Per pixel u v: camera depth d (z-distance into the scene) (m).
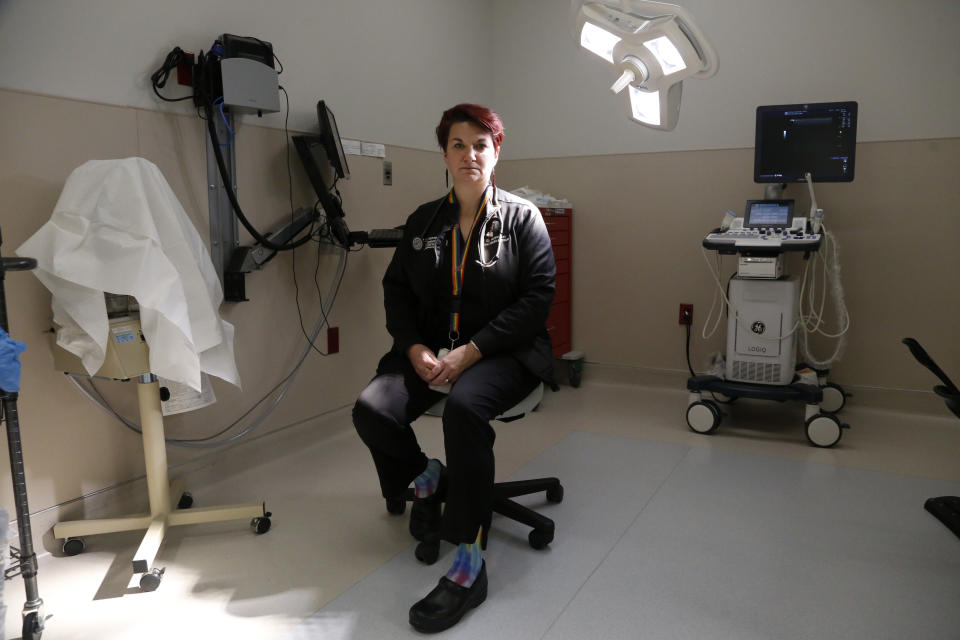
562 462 2.82
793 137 3.09
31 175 1.97
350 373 3.26
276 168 2.76
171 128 2.34
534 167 4.16
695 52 1.86
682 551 2.07
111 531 2.10
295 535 2.19
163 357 1.92
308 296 2.98
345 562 2.02
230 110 2.48
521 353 1.96
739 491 2.51
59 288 1.83
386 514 2.34
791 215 3.07
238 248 2.57
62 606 1.80
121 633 1.68
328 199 2.77
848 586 1.87
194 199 2.44
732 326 3.13
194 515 2.15
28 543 1.60
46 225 1.82
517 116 4.16
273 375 2.84
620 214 3.94
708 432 3.17
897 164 3.27
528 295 1.98
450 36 3.77
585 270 4.08
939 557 2.02
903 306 3.35
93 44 2.09
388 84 3.34
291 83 2.79
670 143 3.75
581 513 2.34
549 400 3.76
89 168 1.88
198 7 2.39
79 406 2.16
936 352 3.32
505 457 2.88
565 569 1.97
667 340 3.91
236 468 2.70
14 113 1.92
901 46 3.20
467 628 1.69
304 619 1.73
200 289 2.02
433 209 2.08
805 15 3.36
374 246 2.90
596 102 3.92
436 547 2.02
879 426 3.24
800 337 3.55
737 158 3.60
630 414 3.49
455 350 1.92
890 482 2.58
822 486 2.55
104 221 1.84
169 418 2.44
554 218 3.80
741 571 1.95
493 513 2.33
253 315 2.73
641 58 1.94
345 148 3.09
